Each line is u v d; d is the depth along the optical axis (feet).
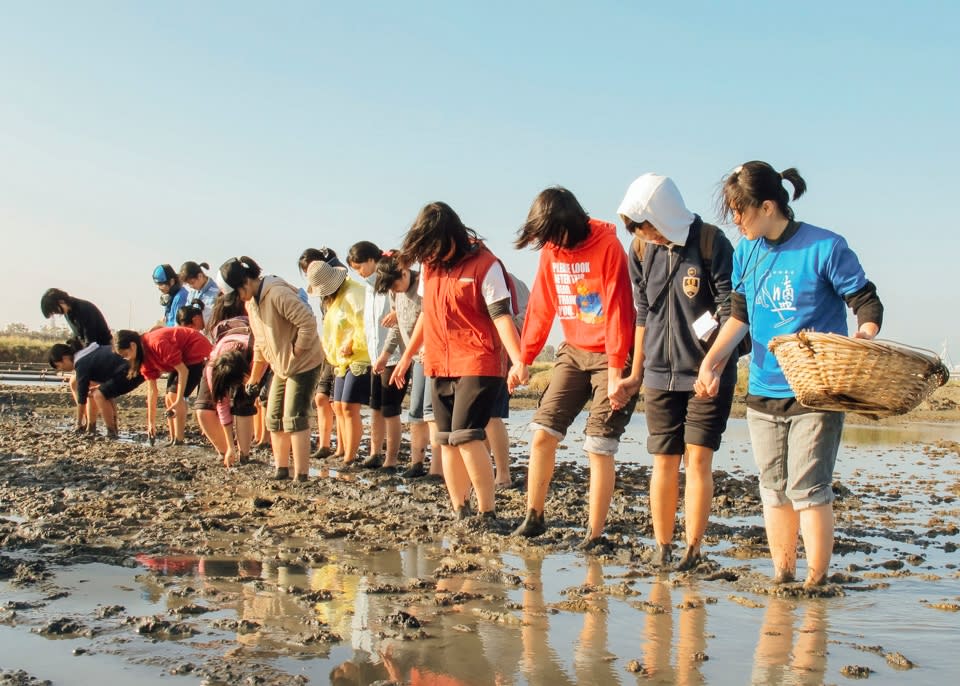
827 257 13.34
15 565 14.35
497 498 23.24
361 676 9.70
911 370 11.69
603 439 17.07
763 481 14.53
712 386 14.44
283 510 20.48
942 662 10.61
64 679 9.39
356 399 29.71
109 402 38.11
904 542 18.83
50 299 38.75
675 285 15.49
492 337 18.80
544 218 16.24
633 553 16.61
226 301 30.78
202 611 12.05
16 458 29.78
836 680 9.91
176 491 23.35
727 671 10.15
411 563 15.48
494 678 9.75
